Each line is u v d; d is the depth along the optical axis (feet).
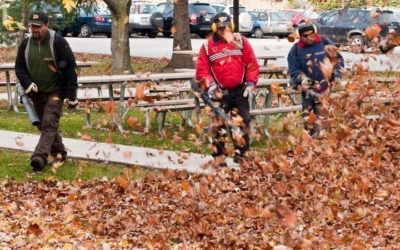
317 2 54.44
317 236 39.11
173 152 60.18
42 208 47.03
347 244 37.50
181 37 136.98
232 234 39.96
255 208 39.19
